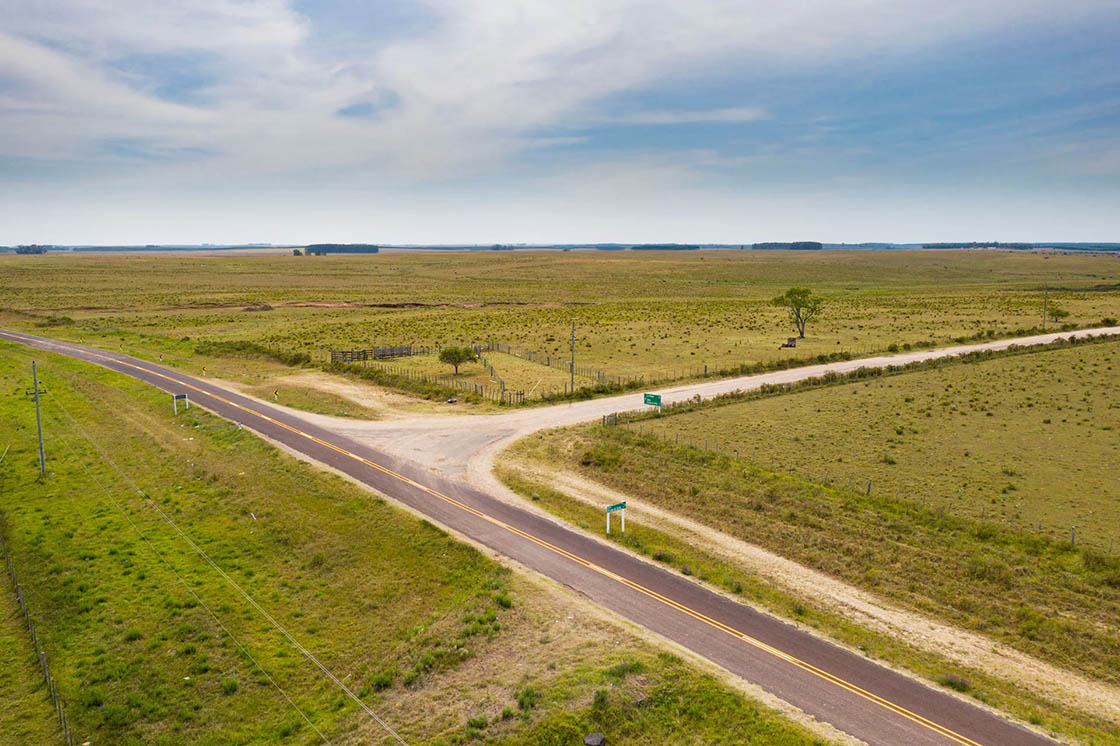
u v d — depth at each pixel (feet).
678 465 154.92
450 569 110.93
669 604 98.53
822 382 236.63
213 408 207.10
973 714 75.15
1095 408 197.67
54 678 84.74
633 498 139.74
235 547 120.47
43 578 108.99
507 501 137.90
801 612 96.22
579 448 169.99
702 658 84.99
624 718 74.49
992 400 209.77
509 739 71.31
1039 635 89.45
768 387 225.56
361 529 125.08
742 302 546.67
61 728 76.43
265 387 238.27
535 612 96.17
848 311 460.96
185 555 117.29
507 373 262.06
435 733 73.46
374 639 93.45
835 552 112.88
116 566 113.09
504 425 191.42
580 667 82.48
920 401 210.79
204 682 84.38
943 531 119.14
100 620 97.66
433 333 374.84
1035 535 116.47
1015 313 423.23
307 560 116.06
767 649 87.35
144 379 247.29
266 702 80.74
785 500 132.98
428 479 149.28
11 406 210.18
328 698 81.00
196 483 148.97
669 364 277.85
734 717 74.28
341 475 149.59
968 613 95.35
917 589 101.50
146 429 186.60
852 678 81.41
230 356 297.53
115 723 77.00
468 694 79.41
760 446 170.09
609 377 252.62
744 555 113.70
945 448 166.50
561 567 110.01
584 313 467.52
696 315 448.65
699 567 110.11
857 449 166.81
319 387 237.86
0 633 94.73
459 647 88.79
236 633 94.63
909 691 79.05
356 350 297.94
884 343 321.32
